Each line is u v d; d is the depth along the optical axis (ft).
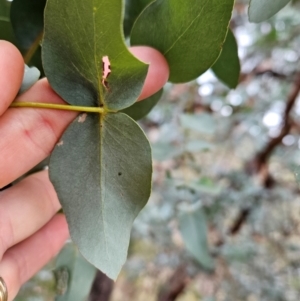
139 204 0.44
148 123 1.63
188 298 1.63
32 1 0.58
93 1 0.36
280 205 1.50
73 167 0.46
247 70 1.61
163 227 1.43
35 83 0.55
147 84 0.52
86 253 0.44
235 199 1.42
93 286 1.35
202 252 1.06
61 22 0.40
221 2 0.42
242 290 1.47
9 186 0.71
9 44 0.50
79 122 0.46
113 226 0.45
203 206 1.27
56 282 0.77
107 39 0.38
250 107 1.60
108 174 0.45
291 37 1.45
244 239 1.48
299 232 1.53
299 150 1.52
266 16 0.39
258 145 1.57
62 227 0.82
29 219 0.70
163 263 1.53
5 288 0.63
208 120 1.15
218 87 1.59
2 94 0.49
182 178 1.17
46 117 0.54
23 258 0.76
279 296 1.44
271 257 1.49
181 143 1.21
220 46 0.46
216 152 1.61
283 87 1.57
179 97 1.58
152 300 1.79
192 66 0.51
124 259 0.44
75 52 0.42
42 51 0.43
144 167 0.44
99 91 0.44
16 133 0.54
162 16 0.49
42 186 0.73
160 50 0.52
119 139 0.45
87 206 0.45
